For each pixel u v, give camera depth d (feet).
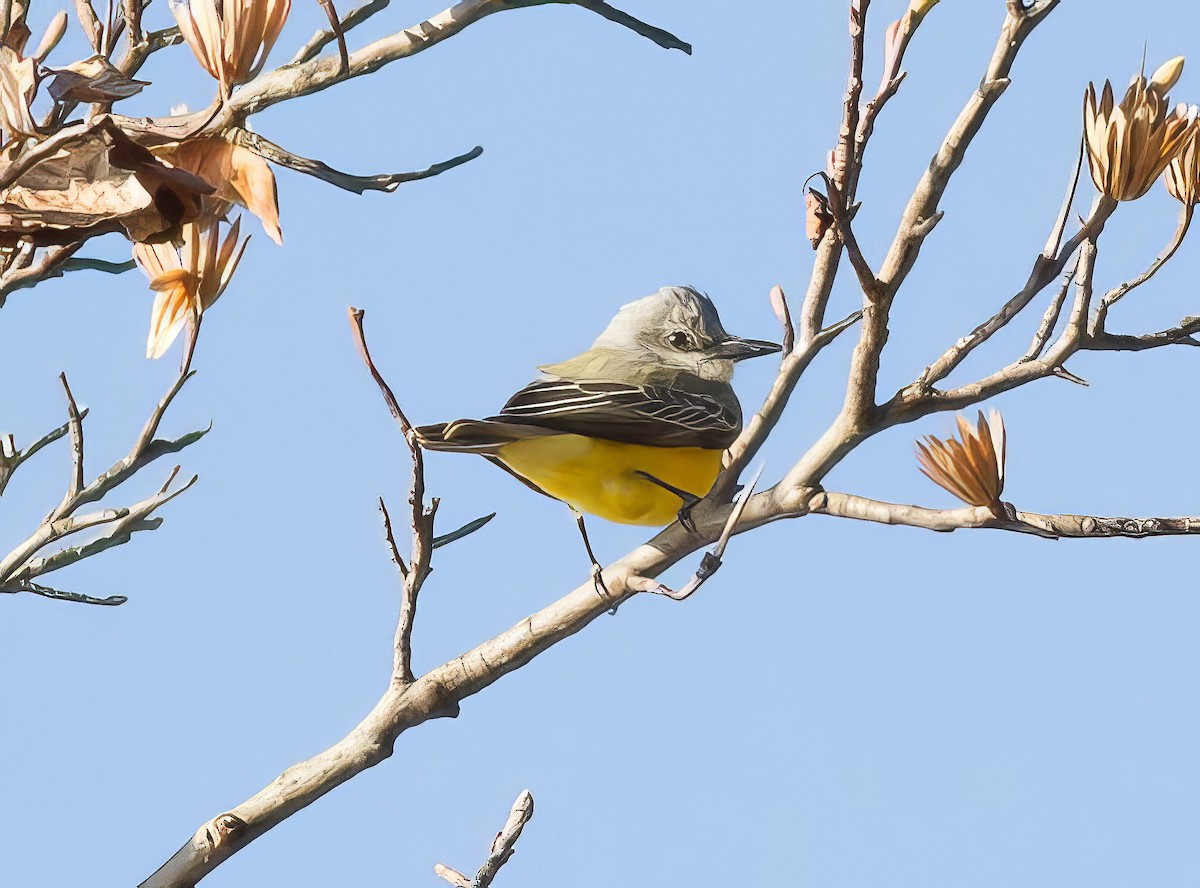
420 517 20.39
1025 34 20.84
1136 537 20.56
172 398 19.81
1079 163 21.44
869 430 21.88
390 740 21.80
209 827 21.25
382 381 19.39
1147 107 20.38
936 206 20.53
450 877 20.81
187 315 16.96
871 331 20.61
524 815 21.16
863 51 19.34
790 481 22.34
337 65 16.44
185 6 14.16
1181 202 21.79
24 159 13.37
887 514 21.72
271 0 14.08
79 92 13.01
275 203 14.15
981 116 20.66
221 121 14.43
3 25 17.89
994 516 20.68
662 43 17.62
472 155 15.80
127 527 20.93
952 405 21.63
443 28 16.88
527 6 17.02
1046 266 21.57
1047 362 21.72
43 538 20.21
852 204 20.90
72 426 19.99
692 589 19.88
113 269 20.08
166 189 13.55
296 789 21.52
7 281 17.29
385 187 15.53
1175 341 22.00
